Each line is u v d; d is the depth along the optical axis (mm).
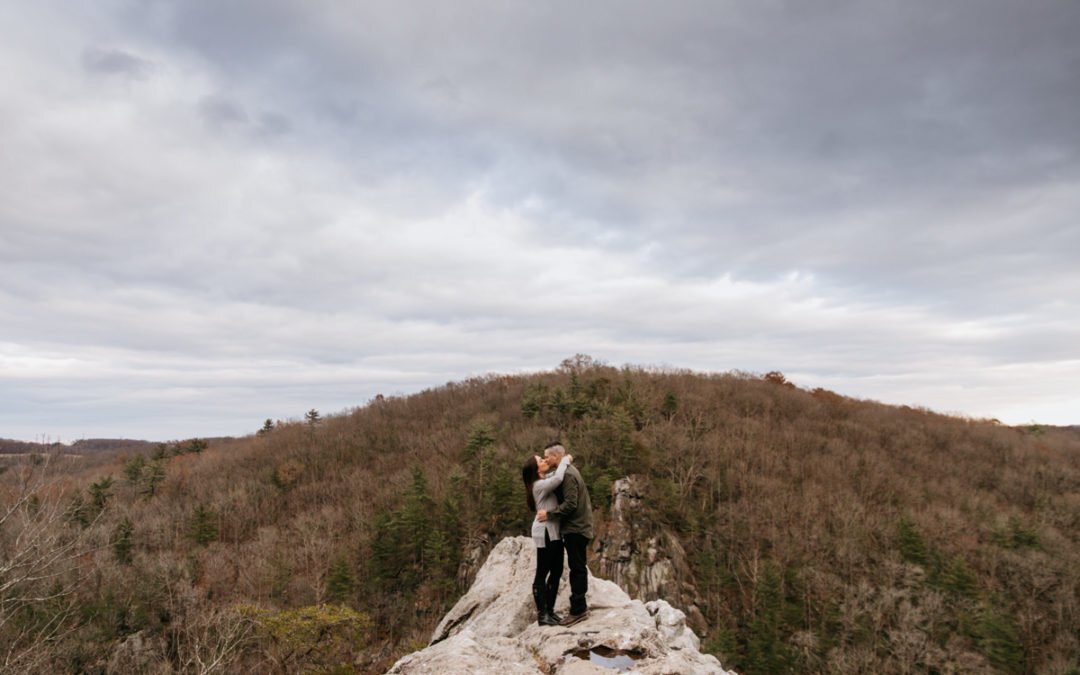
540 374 131875
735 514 70375
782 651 50594
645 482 72375
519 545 13516
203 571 59938
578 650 7410
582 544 8664
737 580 61844
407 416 117875
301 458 100938
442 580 60375
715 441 85562
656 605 9836
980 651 50219
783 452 88000
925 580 57344
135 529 64375
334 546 67438
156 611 46875
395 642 55938
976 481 90375
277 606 55281
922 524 70062
